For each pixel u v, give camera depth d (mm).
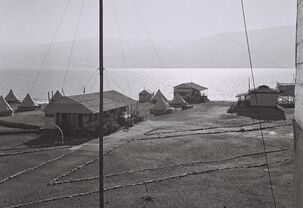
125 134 38500
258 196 19344
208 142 33781
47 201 19188
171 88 169125
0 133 38188
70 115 38469
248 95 60594
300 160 7328
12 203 18953
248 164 25812
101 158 13867
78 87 169625
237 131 39094
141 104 69688
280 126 41750
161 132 39500
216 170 24406
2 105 52562
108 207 18234
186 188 20953
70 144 33406
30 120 47625
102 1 13734
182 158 28016
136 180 22594
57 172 24422
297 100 7848
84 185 21719
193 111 58156
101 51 13766
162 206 18312
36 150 30734
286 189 20203
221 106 64625
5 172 24453
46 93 133375
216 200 18953
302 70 7215
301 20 7371
